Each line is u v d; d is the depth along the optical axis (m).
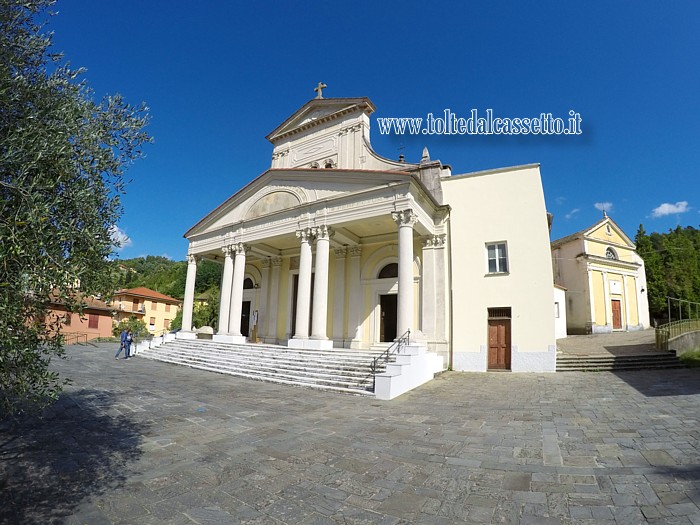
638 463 5.02
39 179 3.35
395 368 10.75
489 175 16.84
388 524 3.67
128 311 45.44
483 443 6.12
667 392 9.49
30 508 3.87
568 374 13.72
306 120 22.28
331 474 4.89
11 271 3.16
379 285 18.53
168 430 6.80
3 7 3.75
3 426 6.78
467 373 14.82
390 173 15.05
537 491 4.33
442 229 16.92
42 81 3.93
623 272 31.38
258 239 19.34
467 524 3.66
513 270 15.73
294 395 10.52
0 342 3.06
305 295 16.69
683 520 3.59
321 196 17.41
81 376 12.77
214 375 14.40
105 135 4.41
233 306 19.47
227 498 4.19
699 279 35.56
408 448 5.90
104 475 4.77
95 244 3.75
